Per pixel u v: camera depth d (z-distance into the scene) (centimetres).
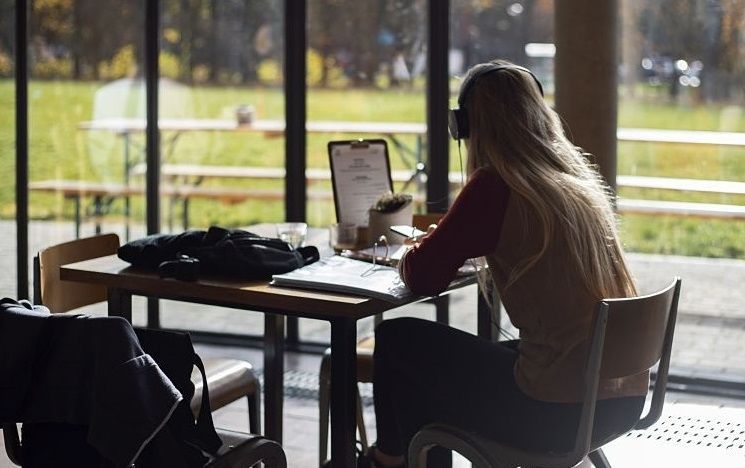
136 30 557
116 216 571
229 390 312
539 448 258
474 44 507
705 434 428
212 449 239
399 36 518
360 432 368
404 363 277
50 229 579
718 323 490
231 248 294
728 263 486
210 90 552
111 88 562
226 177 554
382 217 337
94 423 222
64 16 564
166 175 563
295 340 555
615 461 400
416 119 520
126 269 303
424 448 268
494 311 341
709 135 480
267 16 538
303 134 539
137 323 578
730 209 482
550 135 264
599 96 453
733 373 489
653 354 260
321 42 531
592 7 449
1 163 580
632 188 493
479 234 256
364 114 529
